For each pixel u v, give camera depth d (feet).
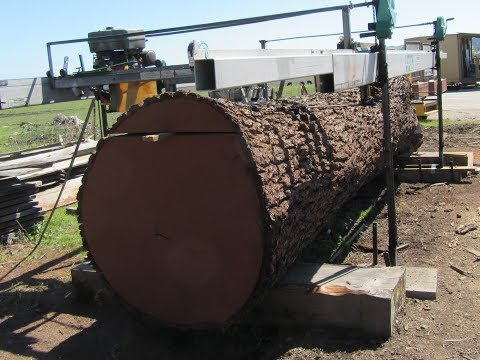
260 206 11.51
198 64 9.50
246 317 14.03
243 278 12.05
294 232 13.38
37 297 17.34
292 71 11.84
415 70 21.90
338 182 16.93
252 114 12.96
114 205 13.07
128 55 19.71
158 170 12.39
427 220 22.34
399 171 28.63
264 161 11.82
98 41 19.06
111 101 18.39
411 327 13.15
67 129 72.23
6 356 13.83
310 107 17.38
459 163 29.50
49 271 19.57
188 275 12.59
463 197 25.08
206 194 11.99
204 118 11.78
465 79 97.50
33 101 18.31
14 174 23.63
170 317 13.10
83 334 14.82
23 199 23.45
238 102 13.89
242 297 12.18
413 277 15.81
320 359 12.16
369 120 21.50
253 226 11.67
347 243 20.11
